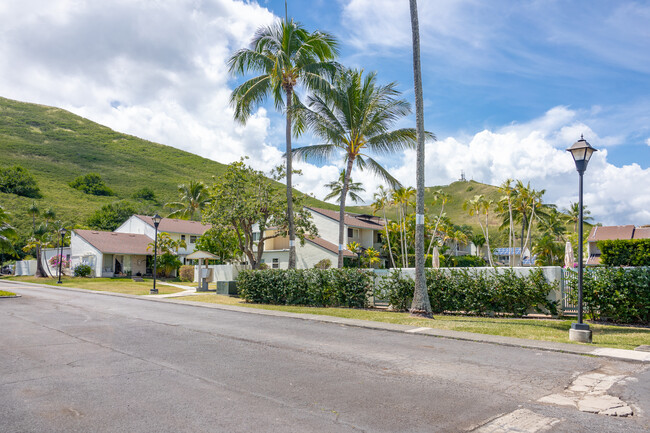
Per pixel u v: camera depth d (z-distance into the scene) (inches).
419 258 608.4
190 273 1653.5
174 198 4682.6
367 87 913.5
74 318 583.5
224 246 1593.3
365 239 1739.7
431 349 385.4
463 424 204.8
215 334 463.8
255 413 218.7
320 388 262.8
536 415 217.3
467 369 311.3
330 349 384.2
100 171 5319.9
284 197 1150.3
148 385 267.4
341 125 911.7
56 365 317.7
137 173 5649.6
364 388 263.1
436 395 249.4
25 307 724.7
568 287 608.4
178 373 297.0
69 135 6894.7
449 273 669.9
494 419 211.6
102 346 390.6
